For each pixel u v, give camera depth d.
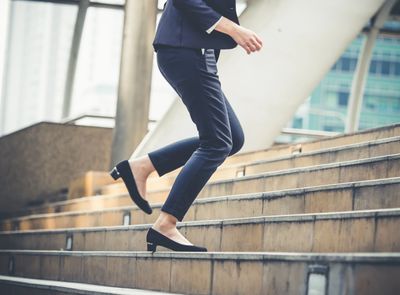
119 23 15.88
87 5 15.91
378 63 38.03
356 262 2.79
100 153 12.92
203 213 5.18
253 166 6.50
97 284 4.85
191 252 3.89
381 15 16.80
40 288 4.74
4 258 6.50
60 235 6.32
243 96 9.94
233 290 3.50
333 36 10.01
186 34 3.92
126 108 11.30
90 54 15.55
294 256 3.09
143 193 4.22
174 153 4.18
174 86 4.00
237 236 4.18
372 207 3.92
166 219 4.06
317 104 36.06
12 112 15.78
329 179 4.87
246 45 3.88
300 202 4.38
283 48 9.89
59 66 16.03
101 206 8.02
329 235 3.54
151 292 3.98
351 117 17.30
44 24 15.61
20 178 12.72
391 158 4.41
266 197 4.63
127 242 5.21
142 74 11.35
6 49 15.27
